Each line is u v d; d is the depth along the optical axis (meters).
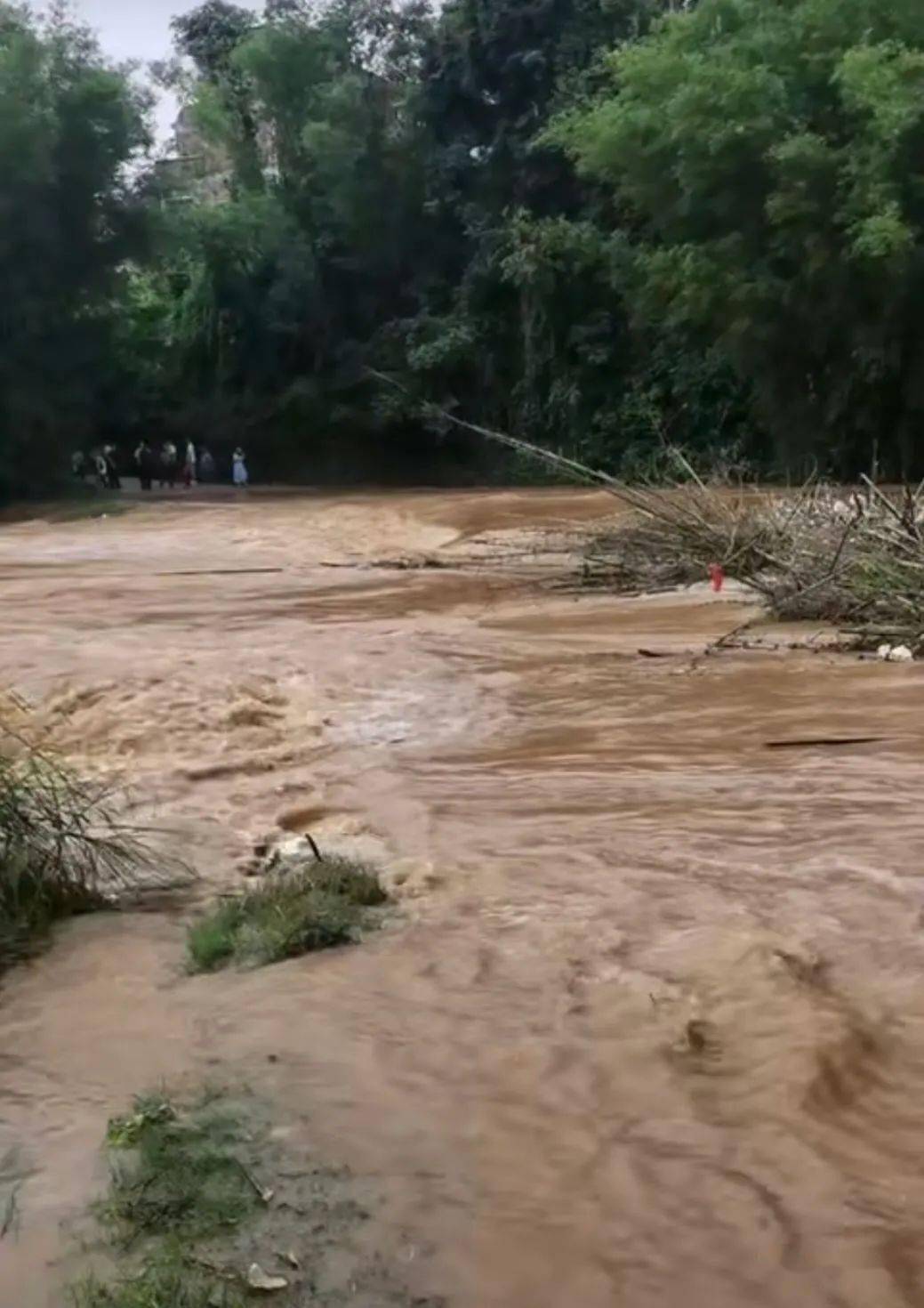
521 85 46.00
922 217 29.48
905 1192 3.62
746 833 6.91
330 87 49.06
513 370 46.78
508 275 43.97
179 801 8.20
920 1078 4.23
